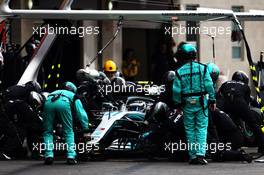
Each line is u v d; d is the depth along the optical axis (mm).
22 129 32062
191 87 29859
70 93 30531
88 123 30953
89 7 46062
